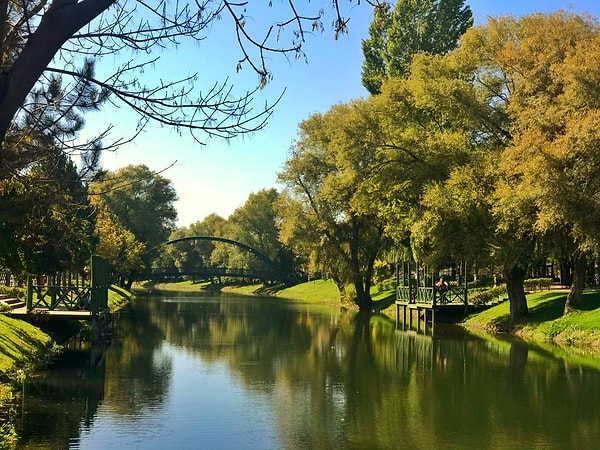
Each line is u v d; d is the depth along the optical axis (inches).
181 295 3255.4
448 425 529.7
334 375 775.7
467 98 1224.2
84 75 236.2
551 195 967.0
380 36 2057.1
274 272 3826.3
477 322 1413.6
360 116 1414.9
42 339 928.3
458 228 1244.5
